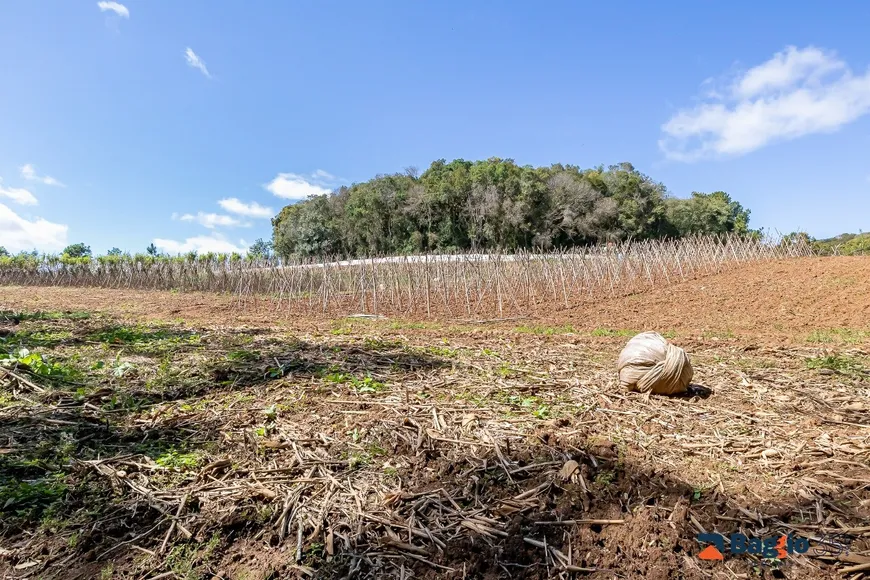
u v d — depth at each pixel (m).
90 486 3.12
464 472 3.28
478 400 4.80
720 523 2.70
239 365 6.04
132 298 18.97
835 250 26.73
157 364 6.09
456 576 2.37
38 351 6.55
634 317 12.16
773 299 13.54
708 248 22.11
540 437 3.77
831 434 3.88
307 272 18.03
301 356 6.59
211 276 22.83
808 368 6.12
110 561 2.47
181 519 2.79
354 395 4.96
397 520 2.77
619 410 4.52
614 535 2.62
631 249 19.98
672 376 4.84
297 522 2.76
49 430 3.96
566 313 13.10
